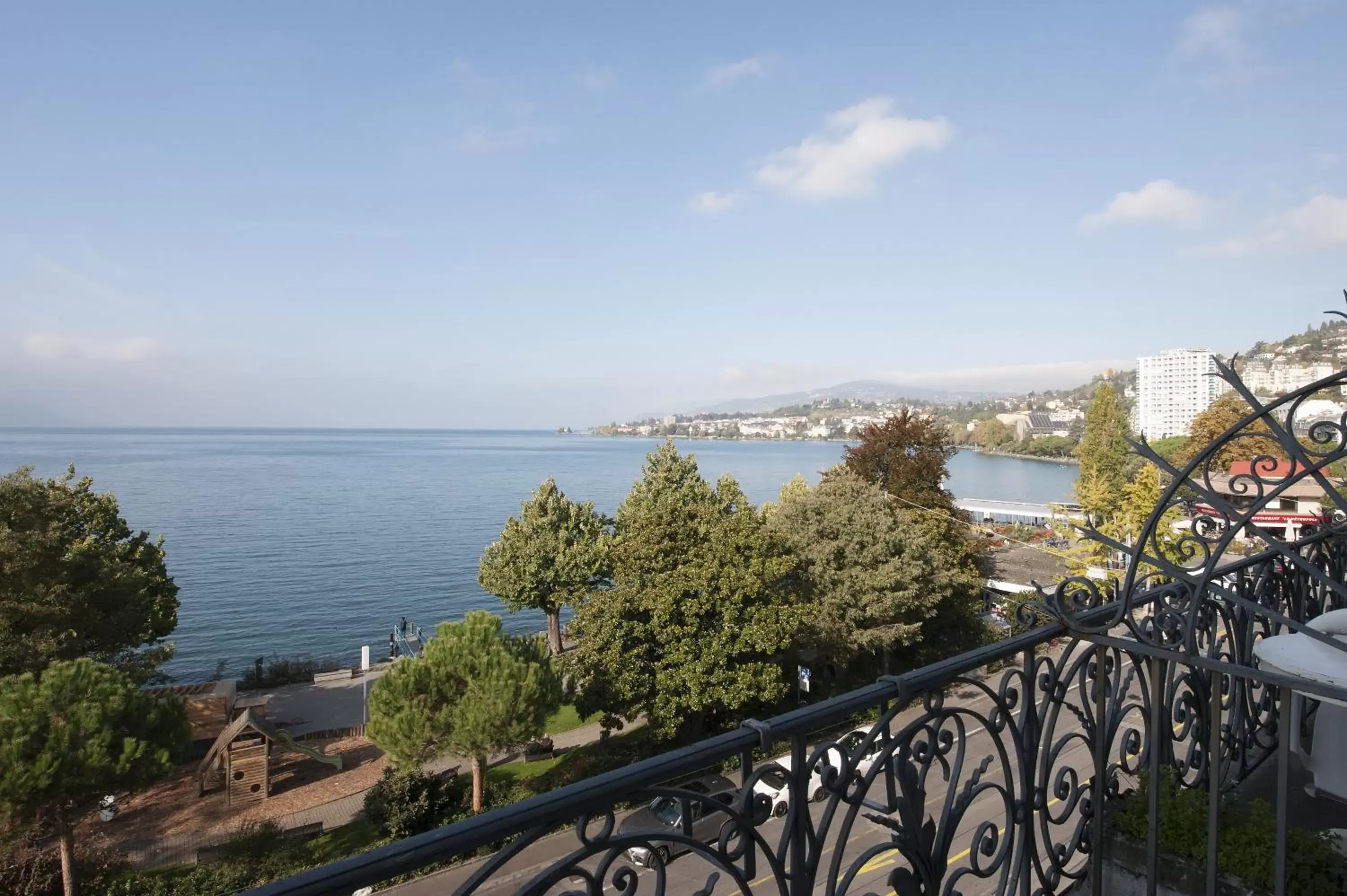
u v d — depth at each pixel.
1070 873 3.71
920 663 32.72
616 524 41.81
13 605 21.33
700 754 2.25
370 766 27.50
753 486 142.12
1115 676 3.70
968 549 35.97
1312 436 2.95
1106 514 40.62
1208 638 4.25
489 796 21.42
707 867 14.62
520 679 20.16
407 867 1.69
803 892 2.55
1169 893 3.49
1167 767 3.85
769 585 26.50
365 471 184.62
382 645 48.72
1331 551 6.09
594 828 15.34
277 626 52.09
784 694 23.48
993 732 3.23
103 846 20.80
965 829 15.41
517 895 1.90
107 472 163.00
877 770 2.80
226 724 30.81
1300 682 2.59
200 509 107.38
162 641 45.53
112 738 16.92
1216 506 3.15
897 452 40.78
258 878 18.05
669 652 22.39
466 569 70.19
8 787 15.23
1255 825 3.46
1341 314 2.95
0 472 155.00
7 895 17.62
